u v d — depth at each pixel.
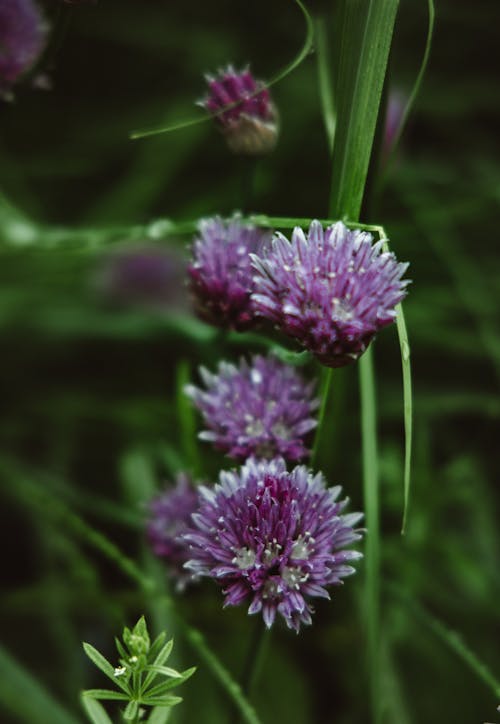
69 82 0.92
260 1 0.94
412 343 0.73
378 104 0.52
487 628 0.66
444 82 0.89
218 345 0.57
